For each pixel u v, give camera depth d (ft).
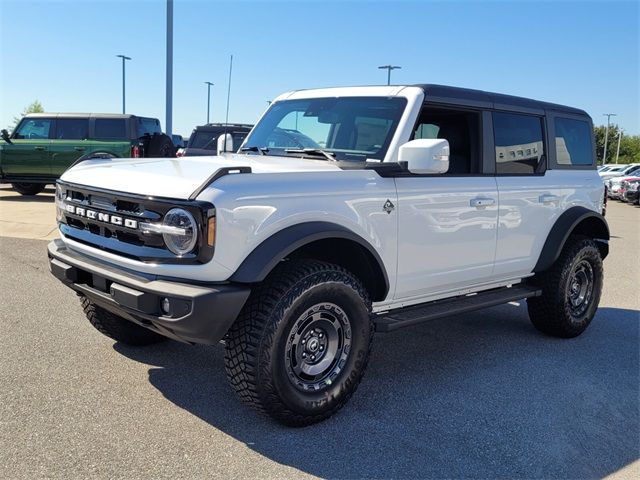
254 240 11.24
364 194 12.93
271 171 11.91
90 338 16.75
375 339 18.43
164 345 16.51
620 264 34.17
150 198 11.15
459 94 15.52
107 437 11.32
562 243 18.07
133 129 52.06
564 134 19.31
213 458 10.80
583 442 12.13
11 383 13.52
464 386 14.79
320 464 10.80
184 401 13.06
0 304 19.62
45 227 35.35
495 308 23.02
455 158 16.08
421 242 14.33
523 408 13.61
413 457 11.20
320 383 12.30
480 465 11.03
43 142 51.16
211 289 10.77
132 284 11.22
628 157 290.35
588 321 19.62
